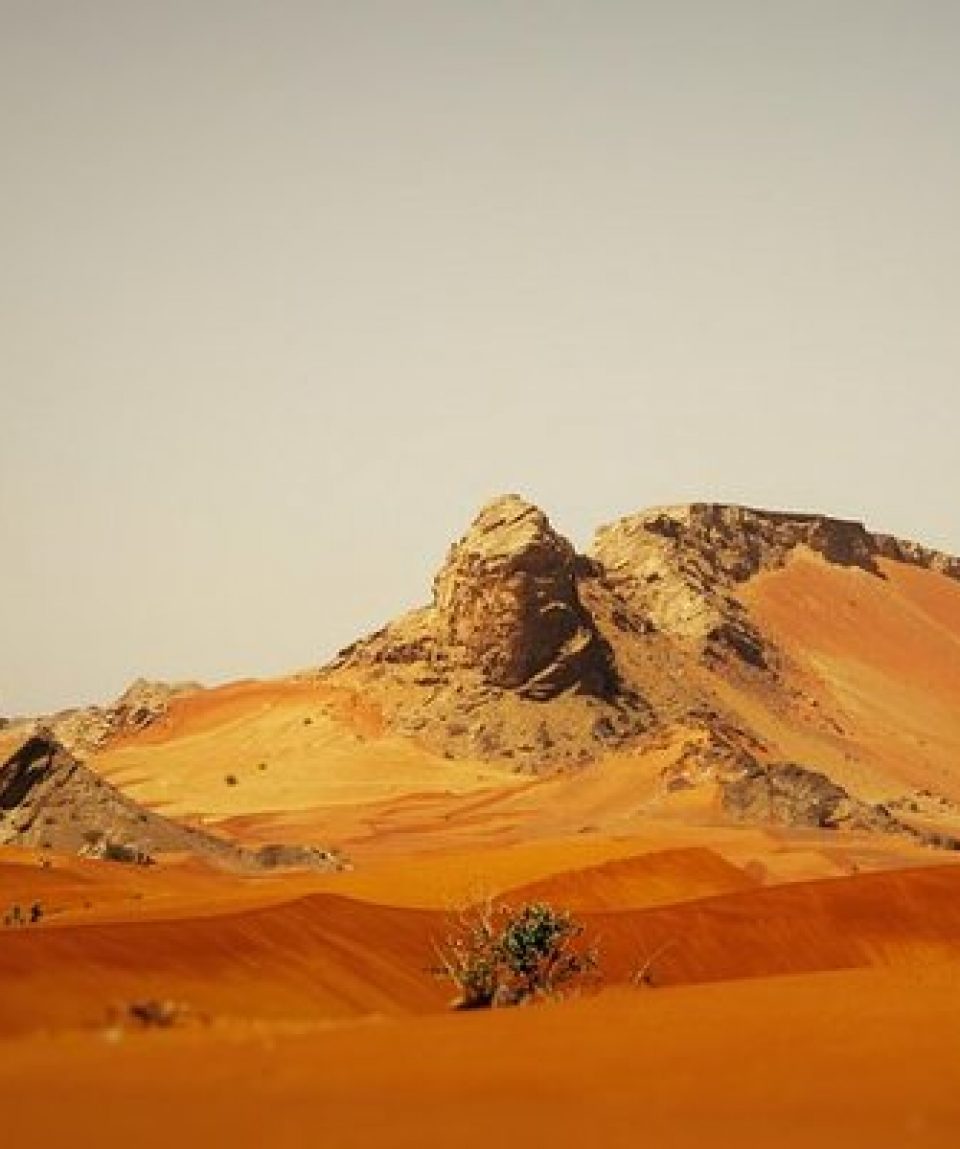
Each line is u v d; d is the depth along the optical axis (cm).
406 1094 4181
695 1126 3862
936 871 14238
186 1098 3906
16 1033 5956
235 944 9131
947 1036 5619
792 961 12344
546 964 9256
